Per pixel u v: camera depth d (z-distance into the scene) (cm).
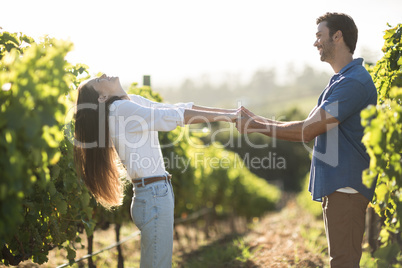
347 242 290
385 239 346
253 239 701
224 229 998
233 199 984
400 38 341
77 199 354
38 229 324
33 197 301
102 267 530
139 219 285
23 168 207
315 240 597
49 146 211
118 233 500
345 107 280
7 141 190
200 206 842
